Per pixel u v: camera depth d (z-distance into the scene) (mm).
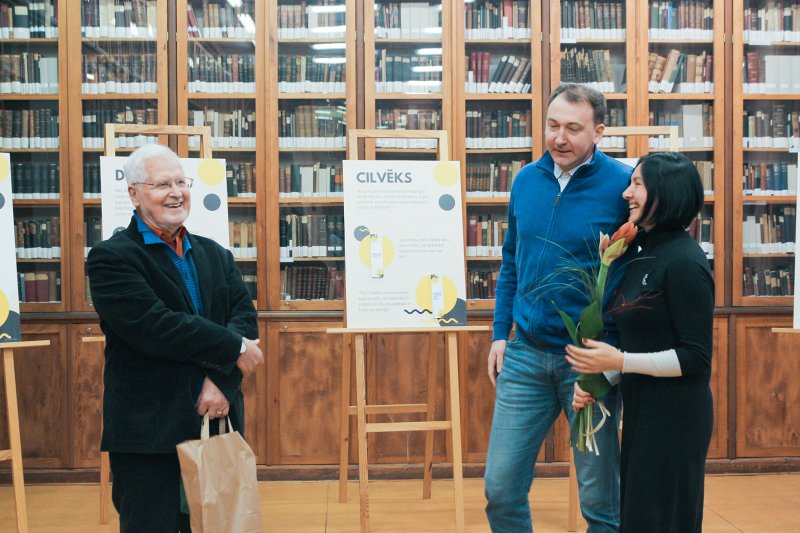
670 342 1899
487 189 4273
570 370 2332
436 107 4254
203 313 2199
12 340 2932
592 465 2271
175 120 4188
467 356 4215
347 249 3131
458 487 3068
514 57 4262
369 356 4164
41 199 4148
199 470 1981
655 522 1858
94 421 4117
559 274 2328
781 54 4316
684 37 4277
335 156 4230
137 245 2119
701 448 1866
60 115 4137
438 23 4230
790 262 4305
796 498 3795
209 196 3365
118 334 2043
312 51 4223
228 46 4207
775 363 4266
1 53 4148
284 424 4156
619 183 2350
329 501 3775
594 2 4258
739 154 4270
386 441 4184
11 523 3482
